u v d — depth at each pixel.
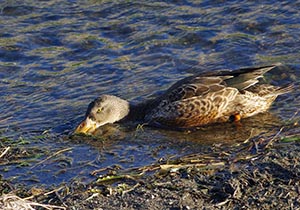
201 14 19.77
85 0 20.91
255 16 19.38
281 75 16.50
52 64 17.80
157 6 20.34
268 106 15.02
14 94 16.42
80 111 15.52
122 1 20.67
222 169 12.17
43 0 20.97
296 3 19.84
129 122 15.13
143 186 11.80
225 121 14.80
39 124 14.99
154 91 16.22
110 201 11.39
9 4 20.66
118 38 18.95
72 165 13.00
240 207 10.98
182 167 12.30
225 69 17.03
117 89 16.47
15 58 18.17
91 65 17.62
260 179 11.70
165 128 14.75
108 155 13.38
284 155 12.45
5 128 14.81
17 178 12.59
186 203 11.17
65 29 19.44
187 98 14.67
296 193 11.23
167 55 17.84
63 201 11.48
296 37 18.20
